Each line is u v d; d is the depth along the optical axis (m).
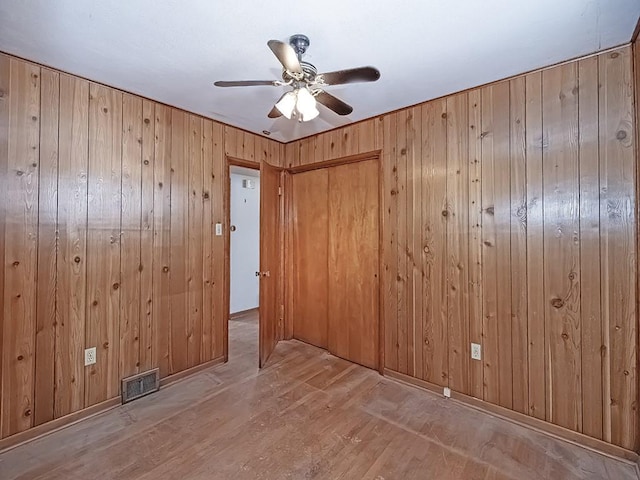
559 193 2.13
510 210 2.32
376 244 3.18
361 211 3.30
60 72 2.24
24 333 2.10
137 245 2.67
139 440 2.08
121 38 1.86
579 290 2.06
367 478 1.76
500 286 2.37
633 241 1.90
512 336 2.32
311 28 1.77
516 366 2.29
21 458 1.92
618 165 1.94
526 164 2.25
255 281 5.51
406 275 2.87
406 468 1.83
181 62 2.14
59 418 2.22
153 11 1.63
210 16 1.67
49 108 2.19
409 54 2.03
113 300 2.52
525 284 2.26
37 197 2.14
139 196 2.67
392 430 2.18
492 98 2.40
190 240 3.05
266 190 3.45
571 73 2.08
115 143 2.52
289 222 4.03
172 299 2.90
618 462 1.90
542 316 2.20
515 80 2.30
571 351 2.09
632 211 1.90
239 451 1.97
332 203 3.56
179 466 1.85
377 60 2.09
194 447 2.01
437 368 2.68
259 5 1.58
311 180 3.82
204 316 3.16
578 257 2.07
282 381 2.91
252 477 1.77
